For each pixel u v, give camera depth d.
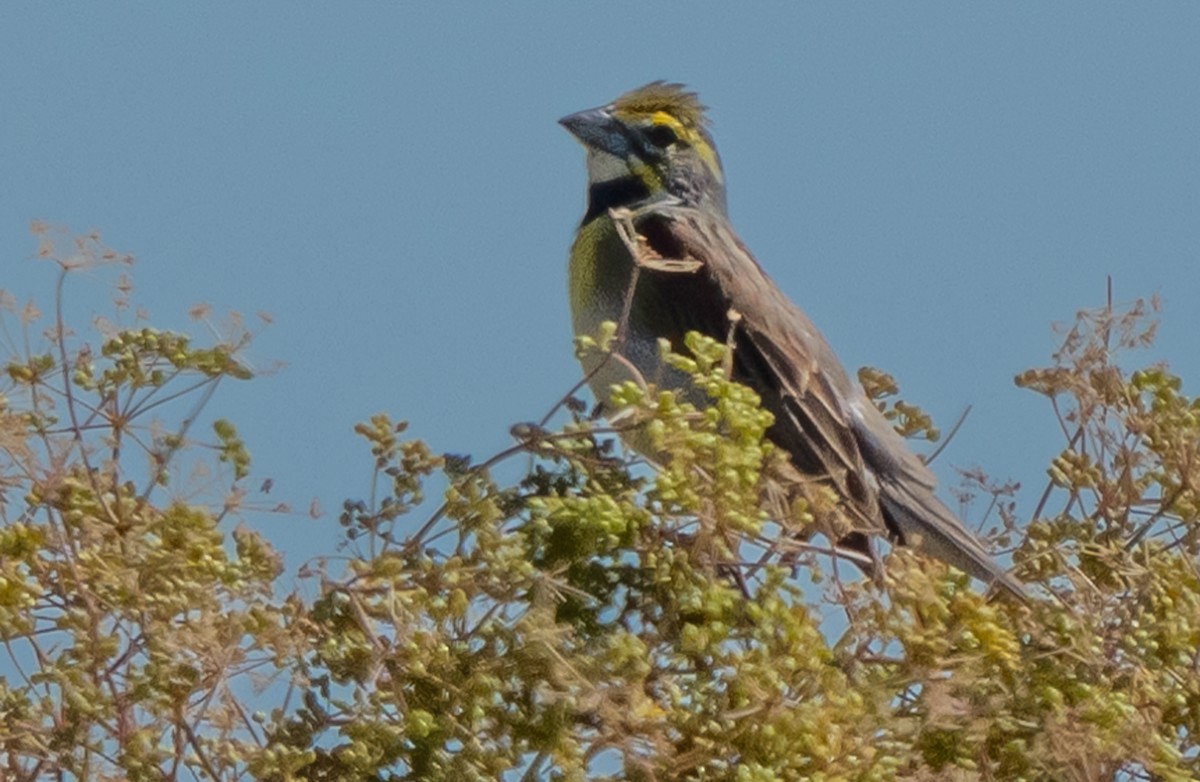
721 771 6.77
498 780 6.78
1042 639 7.71
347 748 6.80
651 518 7.49
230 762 6.80
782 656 6.85
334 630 7.08
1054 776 7.35
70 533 7.07
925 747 7.23
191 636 6.79
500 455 7.64
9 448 7.12
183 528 6.99
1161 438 8.90
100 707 6.65
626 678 6.82
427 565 7.09
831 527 7.95
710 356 7.72
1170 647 7.84
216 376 7.54
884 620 7.31
